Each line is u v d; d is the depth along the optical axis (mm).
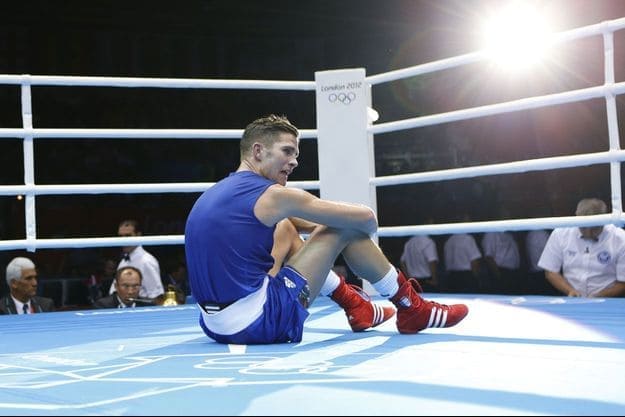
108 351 2424
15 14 12750
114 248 10633
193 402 1520
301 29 14062
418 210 12367
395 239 11797
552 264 4574
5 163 12336
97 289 7965
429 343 2379
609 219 3486
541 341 2373
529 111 12328
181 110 13484
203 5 13398
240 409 1433
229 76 13977
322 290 2721
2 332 3107
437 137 13273
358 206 2582
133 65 13508
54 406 1519
